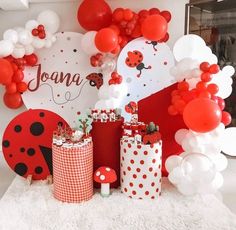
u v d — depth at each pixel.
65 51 1.30
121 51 1.26
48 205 1.06
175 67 1.16
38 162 1.26
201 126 1.03
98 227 0.94
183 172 1.11
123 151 1.11
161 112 1.28
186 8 1.31
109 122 1.15
